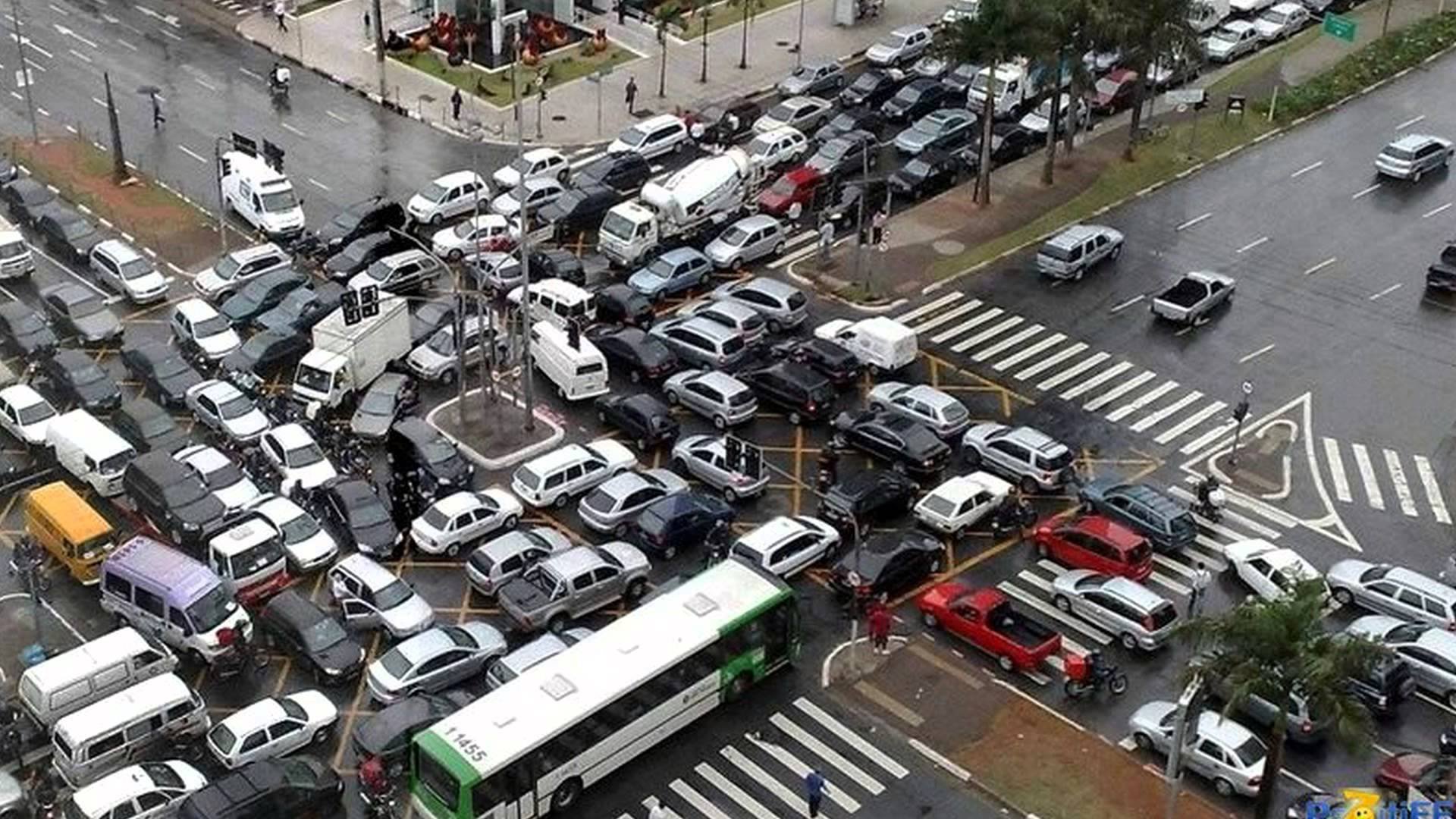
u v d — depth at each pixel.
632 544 62.09
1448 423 71.25
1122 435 70.25
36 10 109.25
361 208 83.31
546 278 80.19
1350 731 44.72
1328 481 67.56
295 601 57.75
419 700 53.09
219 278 78.88
